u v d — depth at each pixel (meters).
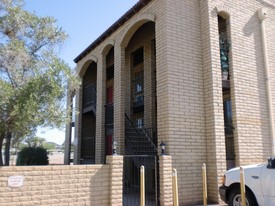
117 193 7.41
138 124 14.65
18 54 7.13
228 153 10.41
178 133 9.05
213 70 9.61
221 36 11.08
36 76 6.93
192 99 9.50
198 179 9.13
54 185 6.78
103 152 13.59
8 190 6.29
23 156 15.93
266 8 11.70
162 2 9.87
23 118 6.48
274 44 11.68
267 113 10.72
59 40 8.24
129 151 11.45
